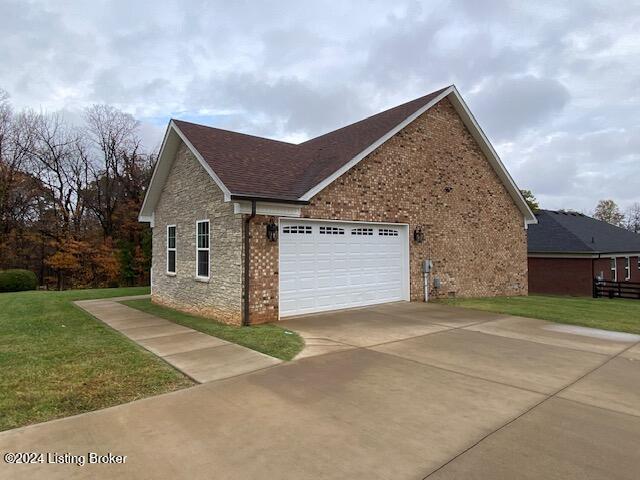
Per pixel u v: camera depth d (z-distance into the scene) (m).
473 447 3.40
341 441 3.49
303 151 13.76
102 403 4.35
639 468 3.09
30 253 27.19
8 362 5.87
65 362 5.88
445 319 9.58
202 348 6.73
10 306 12.32
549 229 22.59
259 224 9.09
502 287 15.88
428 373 5.43
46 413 4.07
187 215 11.45
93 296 15.73
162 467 3.07
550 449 3.38
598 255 20.17
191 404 4.31
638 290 20.39
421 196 12.96
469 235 14.60
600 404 4.41
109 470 3.02
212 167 9.38
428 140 13.25
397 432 3.68
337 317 9.70
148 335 7.84
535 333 8.14
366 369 5.58
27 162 26.80
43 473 2.97
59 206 28.16
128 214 29.59
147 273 29.69
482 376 5.33
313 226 10.23
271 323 8.97
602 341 7.50
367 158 11.38
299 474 2.98
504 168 15.48
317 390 4.75
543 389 4.86
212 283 9.98
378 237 11.87
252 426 3.78
